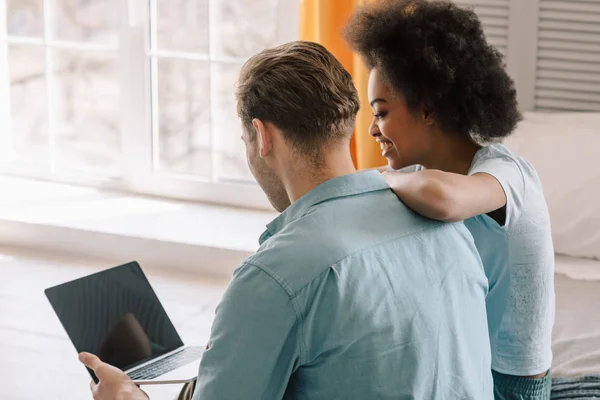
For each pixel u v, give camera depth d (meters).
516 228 1.79
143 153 4.35
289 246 1.41
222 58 4.16
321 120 1.48
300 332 1.39
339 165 1.52
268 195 1.61
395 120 1.81
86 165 5.03
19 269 3.84
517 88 3.82
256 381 1.39
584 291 3.18
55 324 3.41
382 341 1.40
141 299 2.27
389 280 1.43
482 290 1.59
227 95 4.52
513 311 1.84
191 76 4.72
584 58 3.72
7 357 3.17
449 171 1.87
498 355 1.89
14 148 4.97
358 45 1.83
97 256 3.96
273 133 1.51
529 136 3.53
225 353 1.39
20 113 4.92
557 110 3.82
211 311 3.46
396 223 1.51
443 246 1.54
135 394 1.71
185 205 4.26
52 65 4.43
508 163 1.80
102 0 4.95
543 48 3.75
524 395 1.89
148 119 4.32
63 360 3.16
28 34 4.81
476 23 1.79
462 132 1.81
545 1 3.70
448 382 1.47
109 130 4.99
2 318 3.43
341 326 1.38
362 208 1.50
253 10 4.64
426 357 1.43
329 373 1.40
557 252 3.45
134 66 4.27
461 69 1.75
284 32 4.04
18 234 4.04
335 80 1.49
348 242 1.43
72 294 2.17
